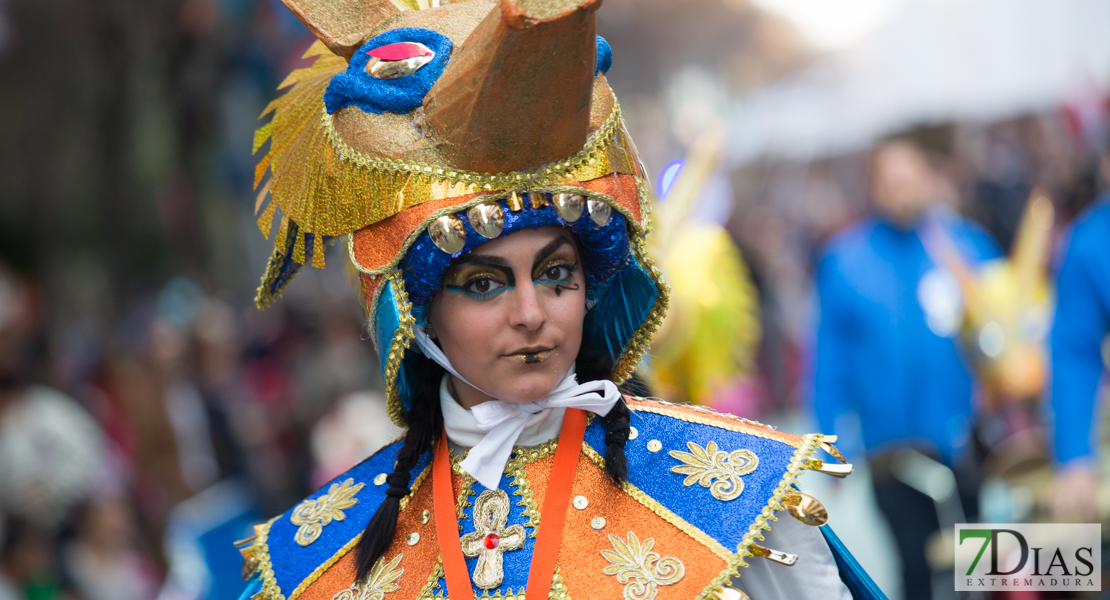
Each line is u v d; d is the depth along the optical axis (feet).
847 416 24.72
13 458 22.03
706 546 8.09
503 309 8.09
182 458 28.35
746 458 8.46
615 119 8.29
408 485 9.00
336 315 33.78
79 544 22.61
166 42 48.34
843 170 65.00
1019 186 38.68
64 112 52.60
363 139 8.08
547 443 8.86
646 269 8.66
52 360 30.53
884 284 22.03
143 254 55.47
